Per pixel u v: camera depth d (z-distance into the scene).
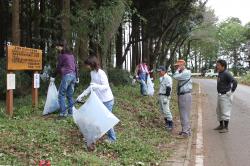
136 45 38.47
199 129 13.52
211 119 15.81
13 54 10.77
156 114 15.18
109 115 9.17
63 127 10.02
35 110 11.88
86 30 17.70
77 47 17.39
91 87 9.55
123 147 9.38
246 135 12.41
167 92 12.85
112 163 8.20
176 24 39.78
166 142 11.16
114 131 10.47
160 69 13.03
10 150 7.89
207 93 29.52
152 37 37.56
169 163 8.98
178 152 10.06
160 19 33.94
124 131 11.24
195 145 11.02
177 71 12.27
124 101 15.92
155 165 8.66
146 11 30.88
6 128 9.28
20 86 14.44
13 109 11.57
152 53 39.22
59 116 11.16
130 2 21.66
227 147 10.77
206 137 12.13
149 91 19.52
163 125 13.57
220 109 13.28
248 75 46.34
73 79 11.37
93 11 17.59
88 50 18.20
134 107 15.30
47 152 8.16
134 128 12.01
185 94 12.12
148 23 33.47
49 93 11.48
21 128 9.38
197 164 9.06
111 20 18.06
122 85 22.30
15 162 7.32
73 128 10.13
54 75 11.63
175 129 13.34
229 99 13.23
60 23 17.48
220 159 9.52
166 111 12.95
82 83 17.47
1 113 10.93
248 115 16.88
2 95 14.20
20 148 8.05
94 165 7.77
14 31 14.01
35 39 20.14
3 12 22.59
